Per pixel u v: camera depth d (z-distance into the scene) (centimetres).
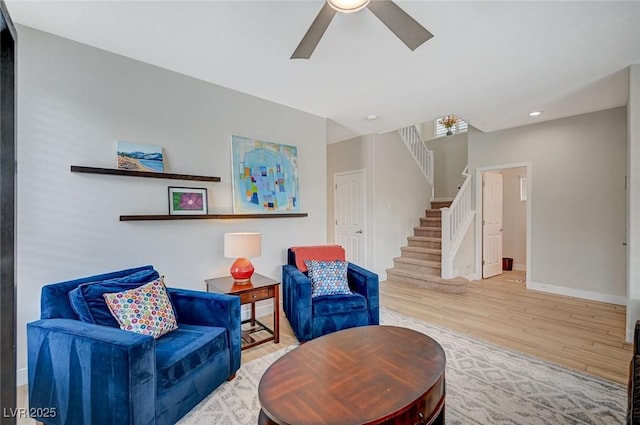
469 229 534
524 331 314
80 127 242
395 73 295
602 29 224
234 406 196
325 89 334
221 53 261
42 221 226
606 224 412
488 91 341
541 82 318
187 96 300
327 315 284
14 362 151
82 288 191
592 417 183
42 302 188
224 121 327
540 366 243
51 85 230
